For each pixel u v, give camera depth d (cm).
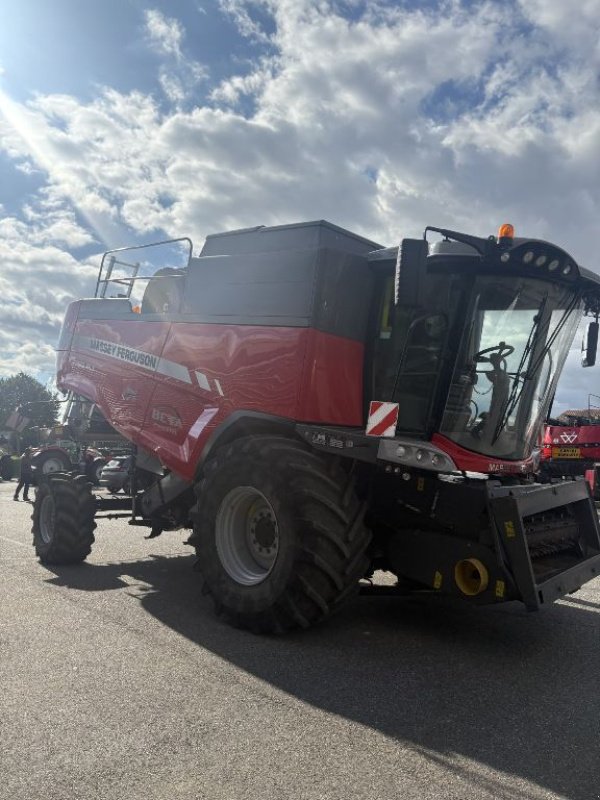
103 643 454
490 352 517
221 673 408
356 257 546
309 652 456
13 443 3300
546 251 493
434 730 338
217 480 524
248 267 581
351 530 473
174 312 666
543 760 309
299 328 525
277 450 488
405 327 534
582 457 1461
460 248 497
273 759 301
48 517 759
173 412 637
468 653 468
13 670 398
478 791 280
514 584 437
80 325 828
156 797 267
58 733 319
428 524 492
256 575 512
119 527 1061
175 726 331
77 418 884
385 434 462
